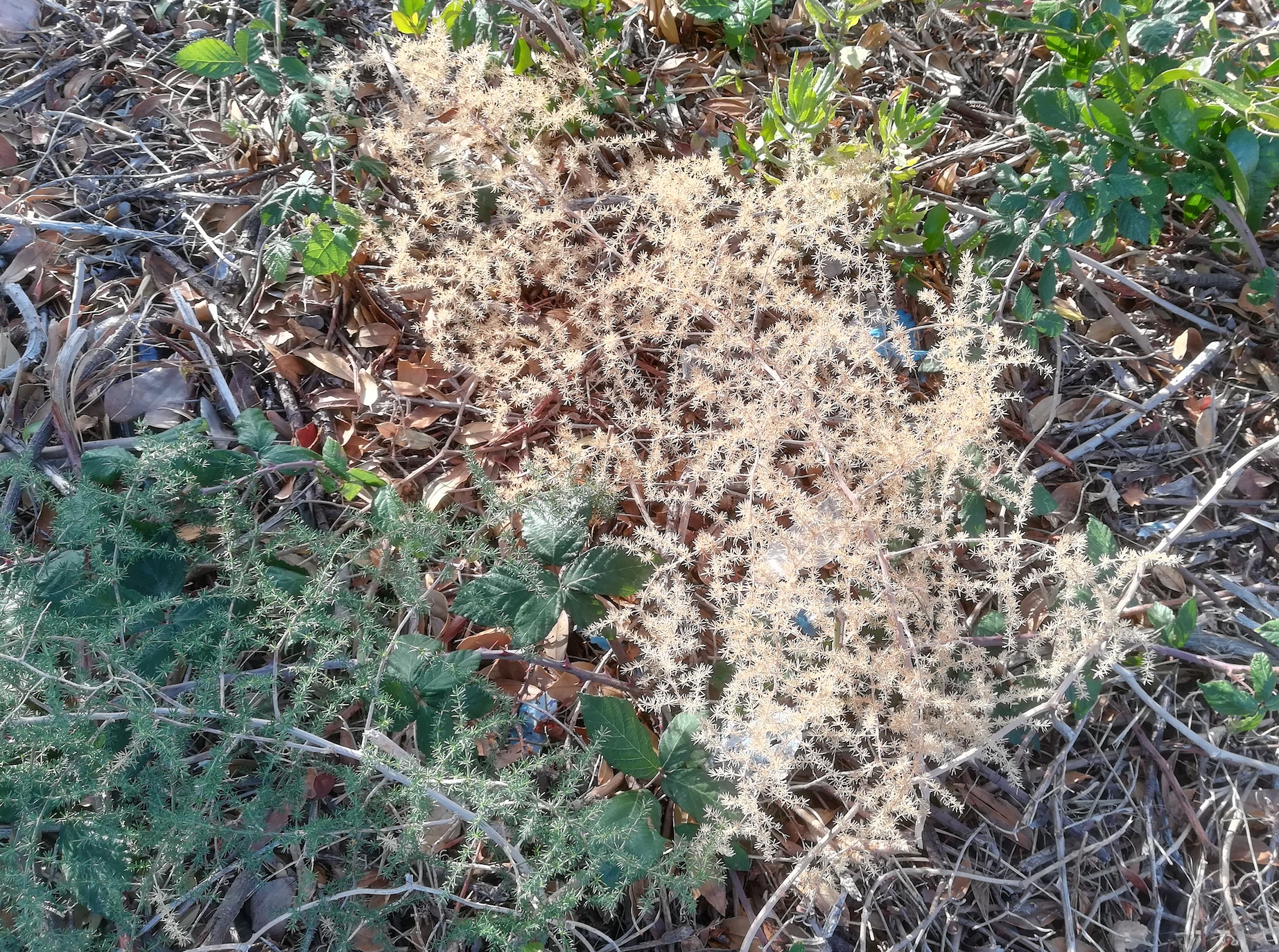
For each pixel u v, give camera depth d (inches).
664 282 21.4
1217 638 22.1
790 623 18.8
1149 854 20.6
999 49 29.4
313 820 16.8
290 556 21.8
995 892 20.3
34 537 21.3
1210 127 22.5
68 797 16.1
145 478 19.5
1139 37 20.6
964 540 18.8
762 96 26.8
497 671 21.0
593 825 17.0
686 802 18.3
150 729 15.6
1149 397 25.2
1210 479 24.2
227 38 28.5
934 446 18.7
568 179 24.9
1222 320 25.9
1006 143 26.0
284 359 23.9
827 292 22.2
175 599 18.0
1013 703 18.8
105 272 24.9
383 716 18.1
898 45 29.5
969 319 19.9
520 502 20.5
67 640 17.5
